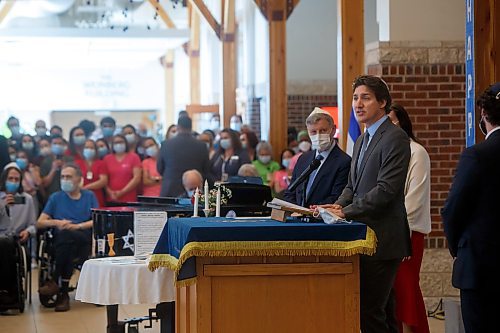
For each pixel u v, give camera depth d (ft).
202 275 15.94
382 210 17.24
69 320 29.89
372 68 30.63
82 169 39.06
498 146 15.64
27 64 85.30
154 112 93.71
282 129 45.27
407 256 17.56
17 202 33.19
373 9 52.75
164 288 21.24
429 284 30.14
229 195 22.62
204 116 78.48
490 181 15.55
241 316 16.05
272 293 16.11
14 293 31.24
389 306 18.81
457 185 15.70
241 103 60.64
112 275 21.43
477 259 15.62
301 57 55.42
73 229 32.17
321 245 16.01
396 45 29.96
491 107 15.79
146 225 22.47
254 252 15.85
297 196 21.31
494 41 21.21
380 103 17.60
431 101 30.14
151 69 92.99
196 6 58.13
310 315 16.19
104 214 25.40
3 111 88.79
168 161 35.78
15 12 71.82
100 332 27.66
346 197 18.24
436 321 28.02
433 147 30.19
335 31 55.52
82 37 63.46
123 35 64.18
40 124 45.57
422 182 20.94
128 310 31.24
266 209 22.49
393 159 17.16
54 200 33.19
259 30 57.16
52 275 32.12
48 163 41.78
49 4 68.64
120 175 38.78
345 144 29.19
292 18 55.31
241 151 38.22
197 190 21.47
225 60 58.03
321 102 55.31
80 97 91.20
